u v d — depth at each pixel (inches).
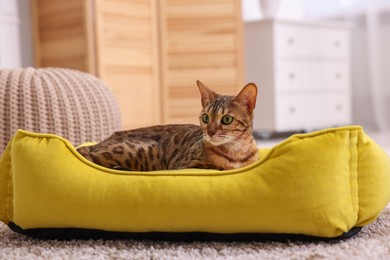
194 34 147.5
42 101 81.0
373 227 57.9
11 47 146.1
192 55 148.1
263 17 169.5
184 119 149.9
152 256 48.7
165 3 145.2
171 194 50.9
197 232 53.1
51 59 146.3
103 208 51.9
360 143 52.8
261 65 166.2
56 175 53.4
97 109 87.0
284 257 47.5
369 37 185.9
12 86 80.2
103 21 132.6
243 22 161.5
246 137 62.4
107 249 51.4
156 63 145.6
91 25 132.4
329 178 49.8
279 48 163.5
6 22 144.4
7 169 58.2
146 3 141.7
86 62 133.7
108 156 62.3
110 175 53.2
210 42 148.3
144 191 51.4
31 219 54.4
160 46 145.9
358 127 52.9
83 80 88.3
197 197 50.4
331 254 48.0
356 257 46.8
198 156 61.3
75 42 137.1
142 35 141.6
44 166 53.9
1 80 80.8
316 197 49.4
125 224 52.3
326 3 195.8
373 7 183.9
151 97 145.4
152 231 53.4
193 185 51.1
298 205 49.4
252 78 169.5
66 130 82.7
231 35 149.3
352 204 51.7
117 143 64.1
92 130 86.0
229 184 50.6
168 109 148.7
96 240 55.1
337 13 193.6
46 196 53.2
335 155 50.3
